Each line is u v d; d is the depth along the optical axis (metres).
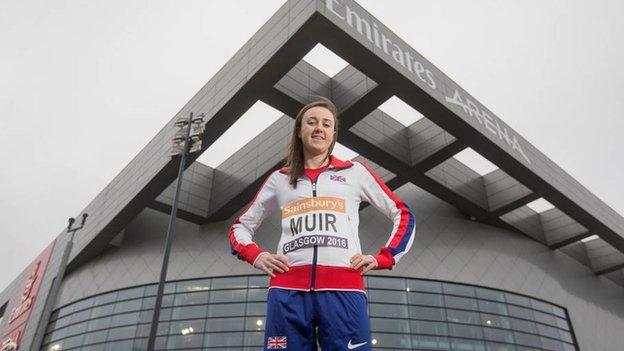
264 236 28.48
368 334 2.22
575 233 31.80
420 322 26.70
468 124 22.30
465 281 28.80
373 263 2.39
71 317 31.77
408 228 2.71
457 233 30.64
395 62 20.00
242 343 25.59
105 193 33.19
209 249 29.44
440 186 26.80
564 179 28.45
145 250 31.33
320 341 2.20
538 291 30.81
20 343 36.22
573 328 31.11
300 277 2.31
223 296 27.50
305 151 2.89
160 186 26.14
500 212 29.33
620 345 34.31
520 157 25.02
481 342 27.14
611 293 36.91
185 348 26.08
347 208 2.61
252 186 26.77
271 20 20.92
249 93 21.20
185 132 17.27
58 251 38.81
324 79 23.05
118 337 28.16
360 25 19.34
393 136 25.03
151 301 28.69
